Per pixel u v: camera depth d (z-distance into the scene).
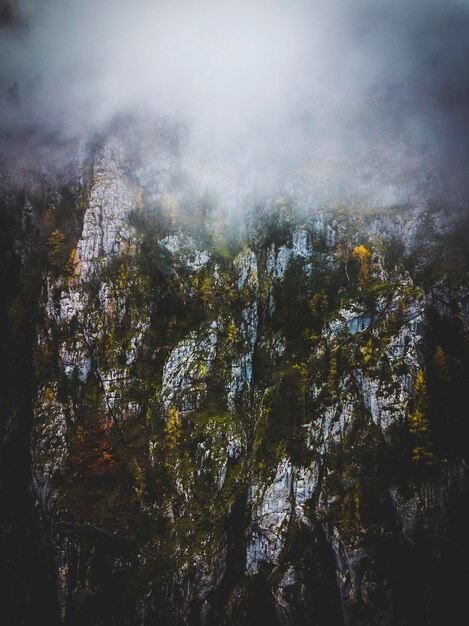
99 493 65.12
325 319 71.25
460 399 57.97
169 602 58.09
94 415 72.00
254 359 77.19
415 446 55.72
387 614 51.00
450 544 52.62
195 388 72.81
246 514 62.88
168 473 66.00
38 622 62.88
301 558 56.62
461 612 50.94
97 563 60.22
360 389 62.31
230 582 59.94
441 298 68.38
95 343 76.94
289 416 66.12
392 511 54.81
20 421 73.19
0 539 66.75
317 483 59.75
